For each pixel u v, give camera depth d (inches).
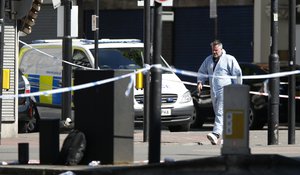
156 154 1172.5
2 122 1834.4
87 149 1268.5
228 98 1075.3
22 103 2057.1
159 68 1177.4
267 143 1664.6
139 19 3186.5
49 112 2101.4
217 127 1615.4
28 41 3139.8
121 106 1254.9
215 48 1596.9
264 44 2947.8
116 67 2017.7
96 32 1966.0
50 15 3107.8
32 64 2178.9
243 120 1068.5
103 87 1251.8
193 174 1082.7
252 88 2142.0
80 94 1272.1
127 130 1264.8
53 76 2111.2
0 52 1679.4
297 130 2187.5
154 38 1178.6
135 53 2063.2
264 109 2129.7
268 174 1070.4
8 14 1819.6
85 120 1269.7
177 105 2009.1
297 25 2898.6
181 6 3129.9
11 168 1243.2
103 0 3243.1
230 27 3036.4
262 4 2947.8
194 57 3117.6
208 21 3080.7
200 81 1632.6
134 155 1419.8
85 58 2020.2
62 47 1993.1
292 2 1608.0
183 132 2063.2
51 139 1283.2
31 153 1487.5
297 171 1077.1
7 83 1732.3
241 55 3014.3
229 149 1077.1
